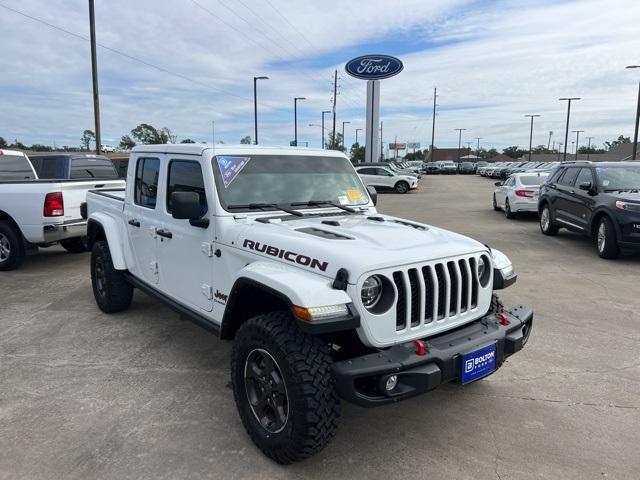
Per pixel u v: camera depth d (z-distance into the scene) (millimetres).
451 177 52500
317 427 2719
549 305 6113
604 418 3508
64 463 2971
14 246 7832
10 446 3145
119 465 2957
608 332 5172
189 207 3504
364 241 3160
